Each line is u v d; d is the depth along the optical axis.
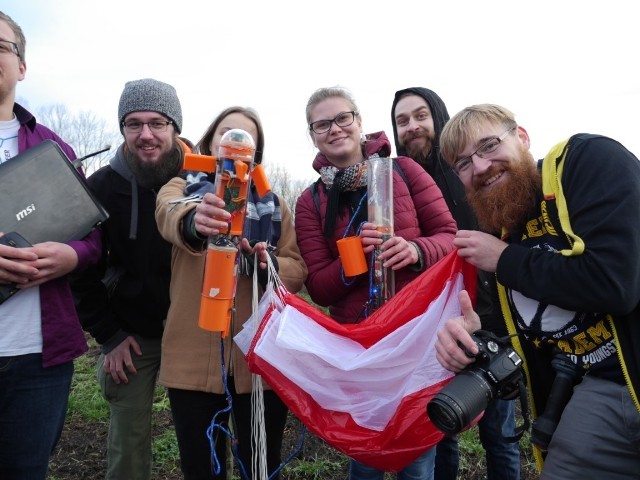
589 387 1.59
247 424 2.11
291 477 3.35
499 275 1.65
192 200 1.96
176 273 2.15
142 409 2.60
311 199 2.47
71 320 2.10
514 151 1.74
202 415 2.05
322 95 2.40
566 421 1.60
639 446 1.48
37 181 1.99
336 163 2.46
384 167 2.15
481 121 1.76
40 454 2.02
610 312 1.44
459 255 1.83
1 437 1.97
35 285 1.91
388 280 2.15
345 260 2.11
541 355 1.81
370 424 1.89
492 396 1.58
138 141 2.41
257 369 1.86
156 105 2.40
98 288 2.51
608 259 1.43
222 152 1.70
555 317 1.65
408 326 1.91
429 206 2.36
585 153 1.58
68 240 2.04
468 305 1.73
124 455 2.58
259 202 2.24
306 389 1.88
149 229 2.48
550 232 1.64
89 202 2.11
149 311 2.53
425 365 1.88
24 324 1.95
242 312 2.09
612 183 1.49
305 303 1.98
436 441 1.82
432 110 3.05
